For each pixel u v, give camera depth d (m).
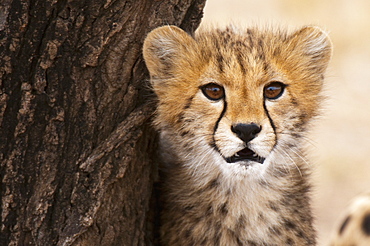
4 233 7.36
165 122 8.30
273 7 24.86
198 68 8.07
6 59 7.02
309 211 9.02
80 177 7.43
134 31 7.43
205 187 8.55
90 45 7.19
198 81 8.05
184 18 8.01
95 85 7.37
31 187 7.32
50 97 7.20
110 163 7.53
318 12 24.38
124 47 7.38
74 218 7.43
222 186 8.54
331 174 17.30
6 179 7.26
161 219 8.77
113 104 7.53
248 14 24.16
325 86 9.08
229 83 7.89
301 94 8.39
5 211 7.31
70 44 7.14
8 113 7.15
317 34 8.66
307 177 9.02
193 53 8.13
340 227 9.23
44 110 7.23
